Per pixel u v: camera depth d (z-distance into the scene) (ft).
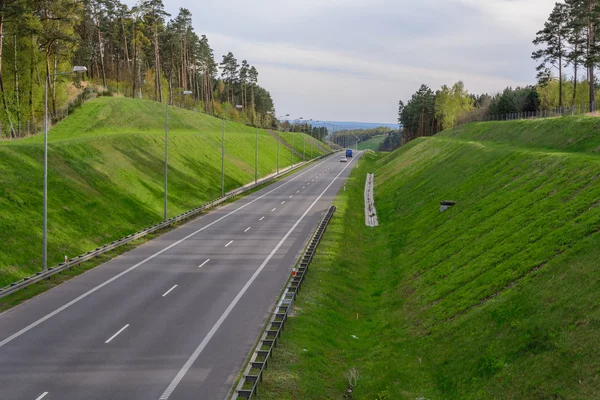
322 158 507.71
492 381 52.01
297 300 82.07
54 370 55.88
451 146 219.82
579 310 53.01
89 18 320.91
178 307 78.13
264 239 130.00
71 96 271.08
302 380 56.49
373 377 60.39
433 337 67.92
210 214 168.35
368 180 300.40
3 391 50.72
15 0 177.47
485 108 387.55
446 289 80.64
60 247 107.55
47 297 81.92
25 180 124.77
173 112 320.29
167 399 50.26
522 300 62.08
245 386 52.95
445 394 55.21
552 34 249.75
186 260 107.65
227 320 73.05
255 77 543.39
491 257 81.76
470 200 122.21
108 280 92.12
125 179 165.58
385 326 78.38
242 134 372.38
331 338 70.74
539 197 93.71
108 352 61.11
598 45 205.05
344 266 108.68
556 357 49.11
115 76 402.72
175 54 394.11
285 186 255.91
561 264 64.39
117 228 131.44
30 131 205.77
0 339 64.39
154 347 62.90
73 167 148.97
